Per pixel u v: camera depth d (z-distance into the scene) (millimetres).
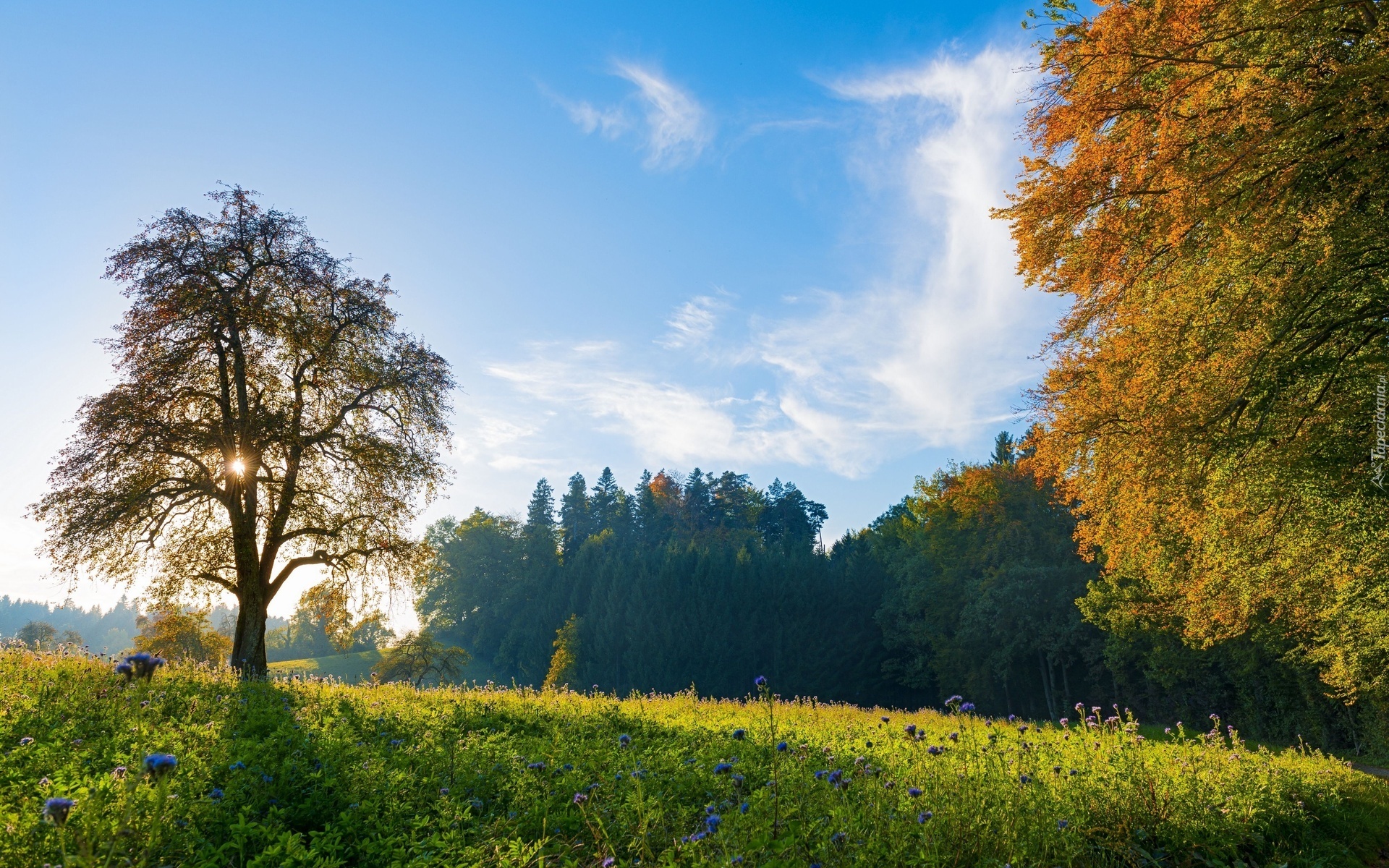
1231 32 11430
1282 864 7090
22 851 3988
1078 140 13148
